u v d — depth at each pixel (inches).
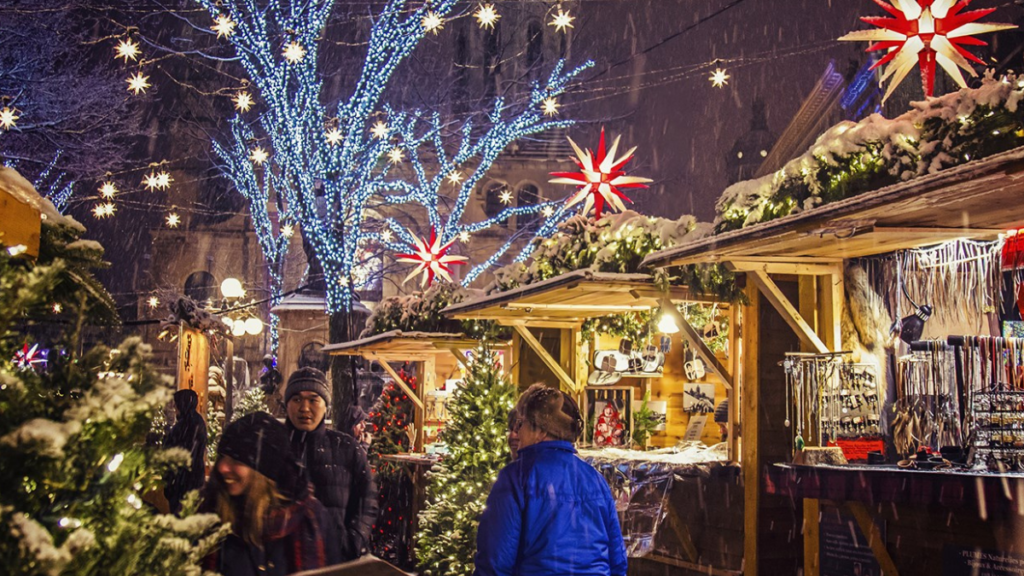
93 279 93.8
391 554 483.8
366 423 556.4
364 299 1427.2
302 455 182.2
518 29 1552.7
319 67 1402.6
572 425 152.9
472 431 362.9
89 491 63.3
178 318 461.4
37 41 936.9
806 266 250.7
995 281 224.5
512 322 368.8
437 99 1224.2
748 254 241.3
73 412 60.5
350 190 909.2
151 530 66.9
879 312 245.8
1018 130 172.1
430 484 377.1
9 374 63.9
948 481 180.9
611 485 301.9
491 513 143.6
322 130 818.8
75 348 69.7
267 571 148.4
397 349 513.7
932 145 188.2
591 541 146.3
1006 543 188.2
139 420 66.1
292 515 152.6
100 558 63.6
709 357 271.1
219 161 1520.7
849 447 225.1
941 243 233.5
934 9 172.4
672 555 287.6
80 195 1445.6
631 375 354.9
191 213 1521.9
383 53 847.1
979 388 213.5
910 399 223.6
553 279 293.3
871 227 194.1
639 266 267.9
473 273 1069.1
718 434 335.0
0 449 57.9
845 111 784.9
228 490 149.2
